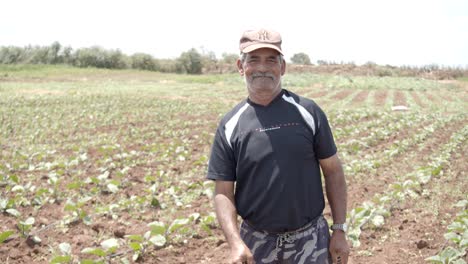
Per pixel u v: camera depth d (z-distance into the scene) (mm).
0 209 7254
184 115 21625
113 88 34844
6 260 5664
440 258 5105
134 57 60406
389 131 16188
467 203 7223
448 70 67125
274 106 3125
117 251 5996
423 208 7609
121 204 7730
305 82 45094
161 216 7469
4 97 25750
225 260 5879
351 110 23016
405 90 40906
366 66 70438
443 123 18500
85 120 19438
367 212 6770
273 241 3152
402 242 6270
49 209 7785
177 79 47812
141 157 12172
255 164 3068
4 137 15094
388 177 9938
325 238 3199
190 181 9578
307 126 3111
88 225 6914
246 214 3199
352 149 12789
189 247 6250
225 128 3189
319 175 3203
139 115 21016
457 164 11281
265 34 3086
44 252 5996
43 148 13070
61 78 44531
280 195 3041
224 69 67062
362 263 5703
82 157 11242
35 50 58000
